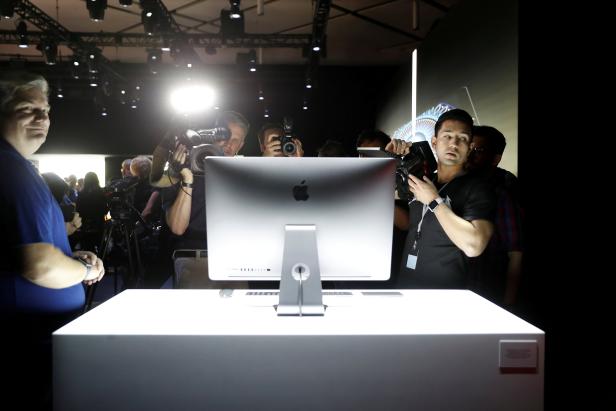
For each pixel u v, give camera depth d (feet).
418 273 6.38
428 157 6.77
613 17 9.23
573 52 9.70
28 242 4.29
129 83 32.89
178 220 6.92
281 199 4.72
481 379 3.93
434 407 3.93
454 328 4.03
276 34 25.62
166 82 35.19
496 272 7.93
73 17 23.47
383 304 4.90
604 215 9.51
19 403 4.61
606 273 9.69
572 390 8.50
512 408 3.94
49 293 4.71
